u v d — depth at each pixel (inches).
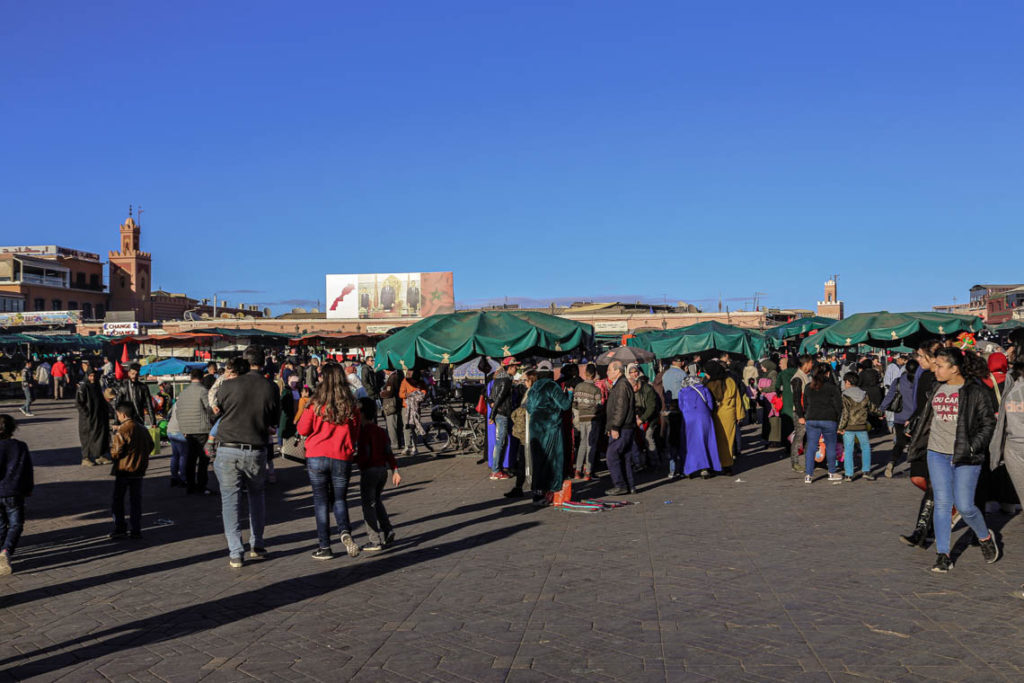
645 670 177.3
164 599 245.1
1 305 2938.0
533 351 549.0
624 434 416.8
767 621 208.2
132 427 334.0
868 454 442.6
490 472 501.4
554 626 208.4
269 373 1005.8
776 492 411.5
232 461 281.7
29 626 221.9
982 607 215.5
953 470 254.4
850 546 287.4
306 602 237.3
